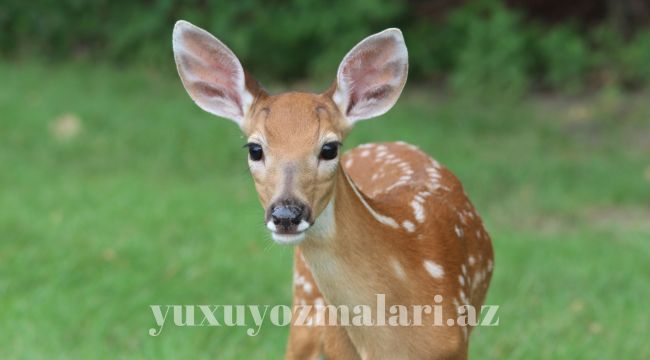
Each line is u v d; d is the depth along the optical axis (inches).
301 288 244.7
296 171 197.3
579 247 433.4
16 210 461.1
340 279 213.9
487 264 257.6
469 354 319.9
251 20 784.9
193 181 541.0
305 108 204.4
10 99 665.6
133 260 397.1
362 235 213.6
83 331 338.6
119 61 800.9
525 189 524.4
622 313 354.3
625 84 748.0
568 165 571.8
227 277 381.7
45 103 660.1
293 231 193.5
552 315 350.6
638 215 497.7
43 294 361.4
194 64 219.0
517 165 565.3
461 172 543.8
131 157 578.6
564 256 421.7
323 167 200.8
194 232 435.5
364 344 223.8
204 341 331.0
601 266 403.9
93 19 820.0
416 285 222.1
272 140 200.8
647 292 376.2
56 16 820.6
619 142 641.0
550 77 741.9
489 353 317.7
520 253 420.8
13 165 551.8
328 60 751.7
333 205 207.5
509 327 340.2
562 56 743.1
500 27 738.8
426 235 227.8
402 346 222.4
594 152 617.3
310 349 244.4
